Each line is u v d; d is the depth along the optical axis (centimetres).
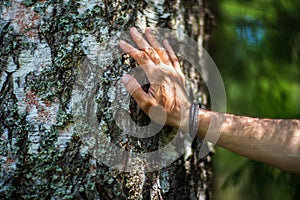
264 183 215
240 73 223
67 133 155
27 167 154
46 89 155
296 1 221
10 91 156
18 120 155
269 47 221
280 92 221
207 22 180
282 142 161
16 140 155
